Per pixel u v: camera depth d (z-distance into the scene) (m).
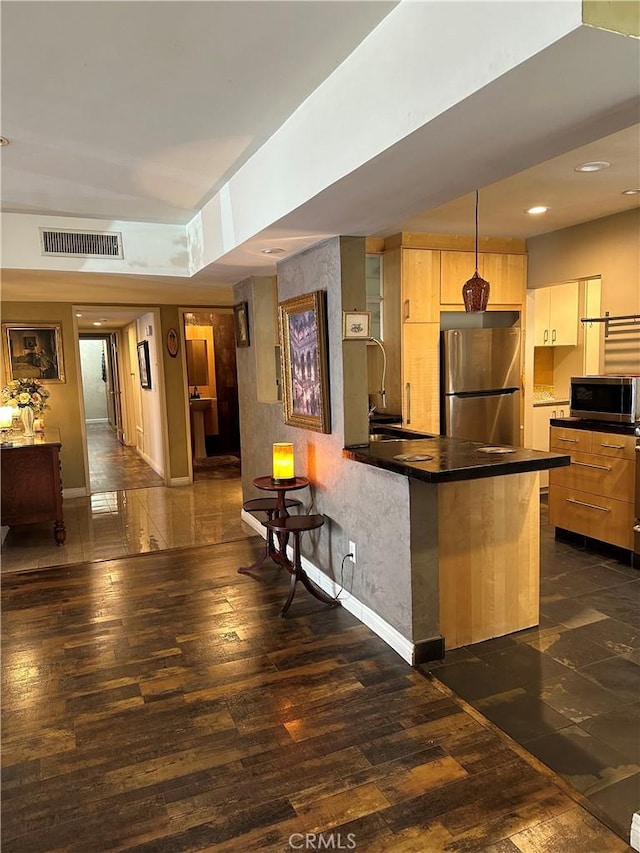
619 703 2.42
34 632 3.16
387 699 2.47
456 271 5.04
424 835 1.76
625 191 3.75
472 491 2.87
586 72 1.37
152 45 1.79
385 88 1.79
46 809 1.91
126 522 5.36
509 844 1.72
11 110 2.22
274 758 2.12
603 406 4.13
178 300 6.50
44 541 4.82
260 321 4.65
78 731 2.31
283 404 3.99
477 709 2.39
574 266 4.83
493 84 1.42
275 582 3.81
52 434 5.24
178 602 3.52
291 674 2.69
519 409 5.44
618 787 1.95
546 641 2.95
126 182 3.13
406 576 2.76
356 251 3.12
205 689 2.58
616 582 3.66
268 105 2.28
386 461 2.73
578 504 4.27
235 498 6.25
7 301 6.13
